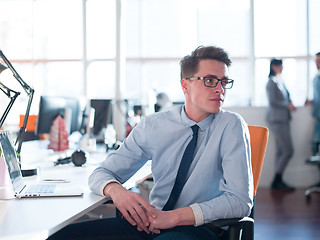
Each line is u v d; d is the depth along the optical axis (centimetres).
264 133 170
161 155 165
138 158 171
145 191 230
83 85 670
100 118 340
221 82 154
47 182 178
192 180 155
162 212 141
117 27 630
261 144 169
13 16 689
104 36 666
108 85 670
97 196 152
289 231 342
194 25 680
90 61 670
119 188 151
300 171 529
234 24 664
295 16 635
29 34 691
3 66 175
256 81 643
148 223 142
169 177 163
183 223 139
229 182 146
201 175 155
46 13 682
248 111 529
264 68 643
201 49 157
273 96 513
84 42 662
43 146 312
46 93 690
